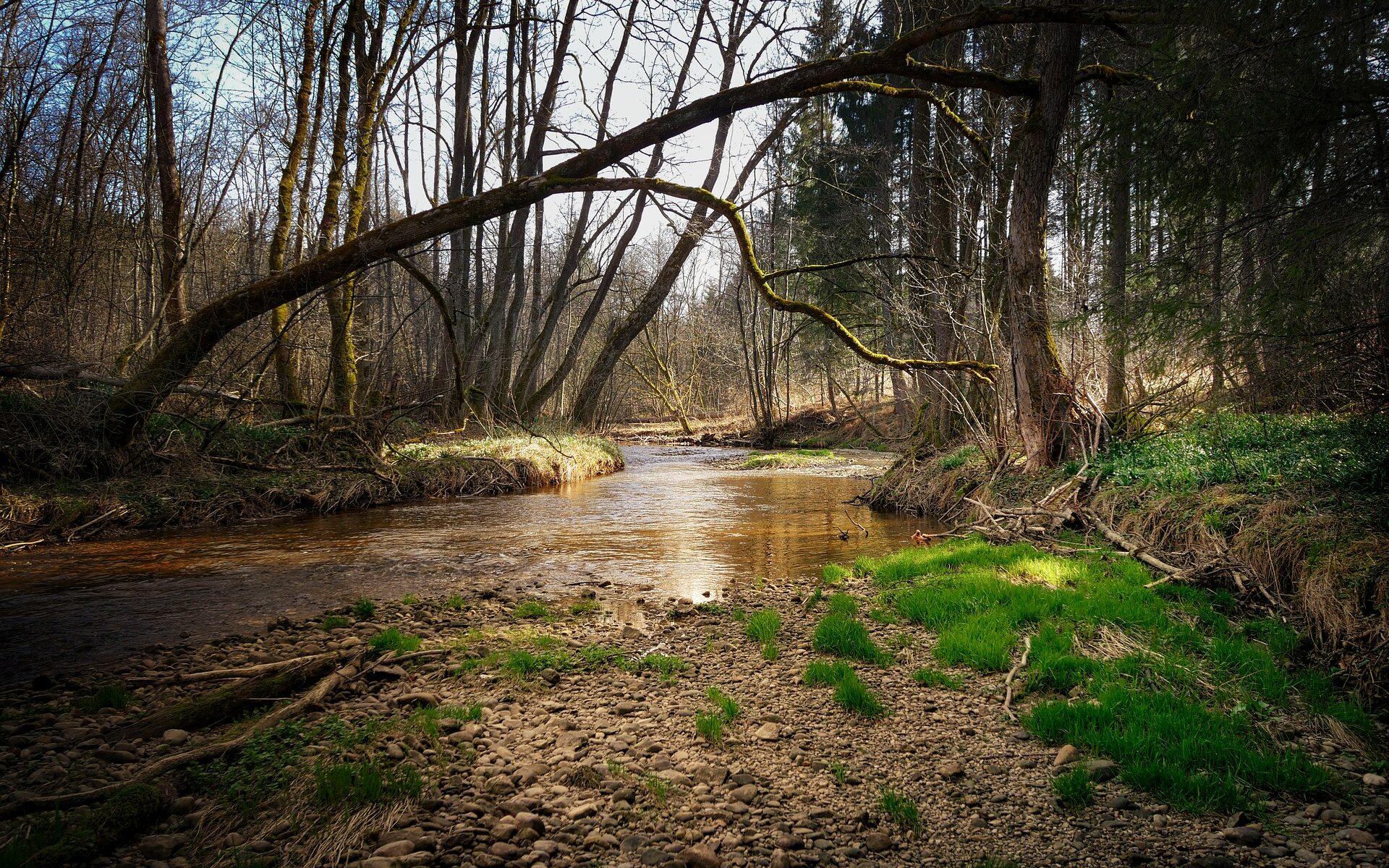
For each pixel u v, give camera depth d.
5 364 12.27
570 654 6.32
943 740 4.68
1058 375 12.39
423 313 32.41
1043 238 12.32
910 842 3.59
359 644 6.30
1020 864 3.41
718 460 31.03
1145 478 9.84
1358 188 5.92
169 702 5.20
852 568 9.90
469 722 4.86
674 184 10.80
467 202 10.88
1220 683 5.21
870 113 27.89
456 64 23.31
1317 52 5.79
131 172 21.88
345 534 12.35
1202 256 7.30
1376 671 5.07
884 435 36.28
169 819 3.66
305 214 19.09
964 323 15.22
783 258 38.75
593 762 4.31
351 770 3.96
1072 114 14.15
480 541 11.95
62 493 11.77
